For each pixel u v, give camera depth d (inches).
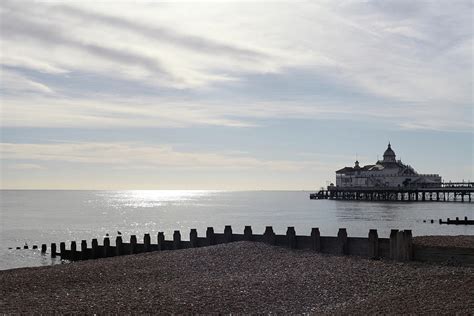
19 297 872.9
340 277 941.8
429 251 1069.1
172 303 793.6
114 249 1722.4
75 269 1143.6
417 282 871.1
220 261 1157.7
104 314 741.3
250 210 5831.7
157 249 1617.9
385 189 6501.0
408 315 673.6
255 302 797.9
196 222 3939.5
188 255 1254.9
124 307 775.1
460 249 1030.4
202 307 772.6
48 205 7854.3
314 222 3538.4
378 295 807.1
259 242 1378.0
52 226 3597.4
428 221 3405.5
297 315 735.7
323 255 1202.6
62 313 751.7
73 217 4694.9
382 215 4148.6
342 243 1218.6
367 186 7091.5
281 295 834.2
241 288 879.7
